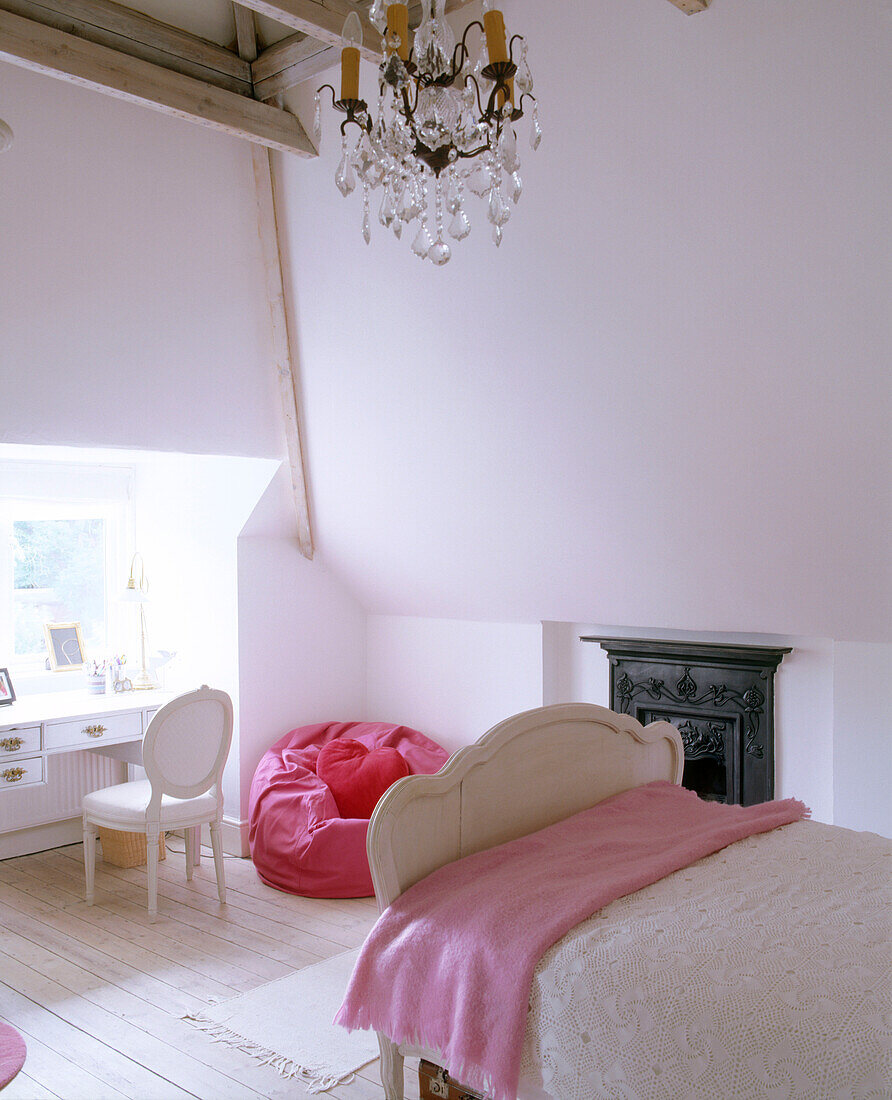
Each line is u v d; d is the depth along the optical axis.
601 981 2.03
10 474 4.82
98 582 5.34
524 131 3.02
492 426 3.80
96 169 3.48
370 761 4.51
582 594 4.34
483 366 3.62
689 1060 1.89
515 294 3.34
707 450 3.35
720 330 3.02
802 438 3.12
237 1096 2.69
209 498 4.89
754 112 2.61
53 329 3.48
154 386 3.87
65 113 3.36
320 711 5.22
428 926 2.32
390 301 3.68
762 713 4.05
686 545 3.75
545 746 2.95
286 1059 2.87
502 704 4.85
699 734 4.25
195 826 4.44
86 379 3.63
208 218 3.86
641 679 4.42
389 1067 2.42
